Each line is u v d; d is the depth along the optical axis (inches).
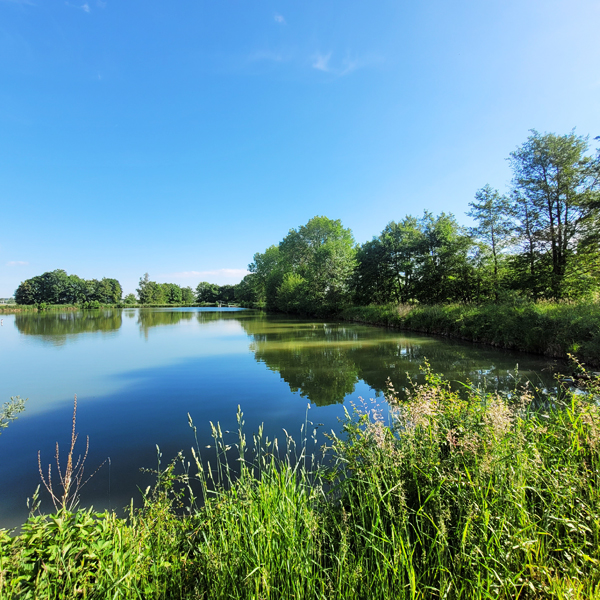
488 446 106.7
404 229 1258.6
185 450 223.0
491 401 132.5
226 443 229.0
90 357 580.4
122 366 500.1
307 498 107.5
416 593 75.6
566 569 80.4
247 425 259.3
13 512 159.5
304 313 1850.4
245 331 976.3
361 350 589.3
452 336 749.3
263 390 355.6
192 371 455.5
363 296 1386.6
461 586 76.2
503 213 821.9
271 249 2778.1
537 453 104.2
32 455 222.8
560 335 466.0
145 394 355.3
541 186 724.0
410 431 123.7
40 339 847.7
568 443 124.1
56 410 310.8
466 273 960.9
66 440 245.4
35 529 79.2
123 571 73.7
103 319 1716.3
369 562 84.9
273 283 2345.0
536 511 98.3
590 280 662.5
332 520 101.8
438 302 1029.8
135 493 172.2
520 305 608.7
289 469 115.7
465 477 98.9
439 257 1047.6
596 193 663.8
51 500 168.6
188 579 80.1
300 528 91.6
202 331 999.6
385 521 95.5
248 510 95.2
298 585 74.4
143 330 1064.8
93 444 237.1
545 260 751.1
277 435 236.5
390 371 418.9
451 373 397.7
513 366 430.9
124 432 257.0
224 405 310.8
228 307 3823.8
